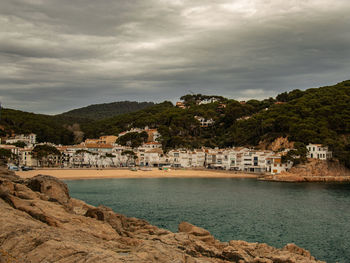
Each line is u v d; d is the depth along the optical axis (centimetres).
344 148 17850
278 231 6378
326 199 10188
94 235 3844
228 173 19125
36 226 3256
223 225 6706
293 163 17375
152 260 3028
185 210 8106
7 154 17650
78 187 12144
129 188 12106
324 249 5400
